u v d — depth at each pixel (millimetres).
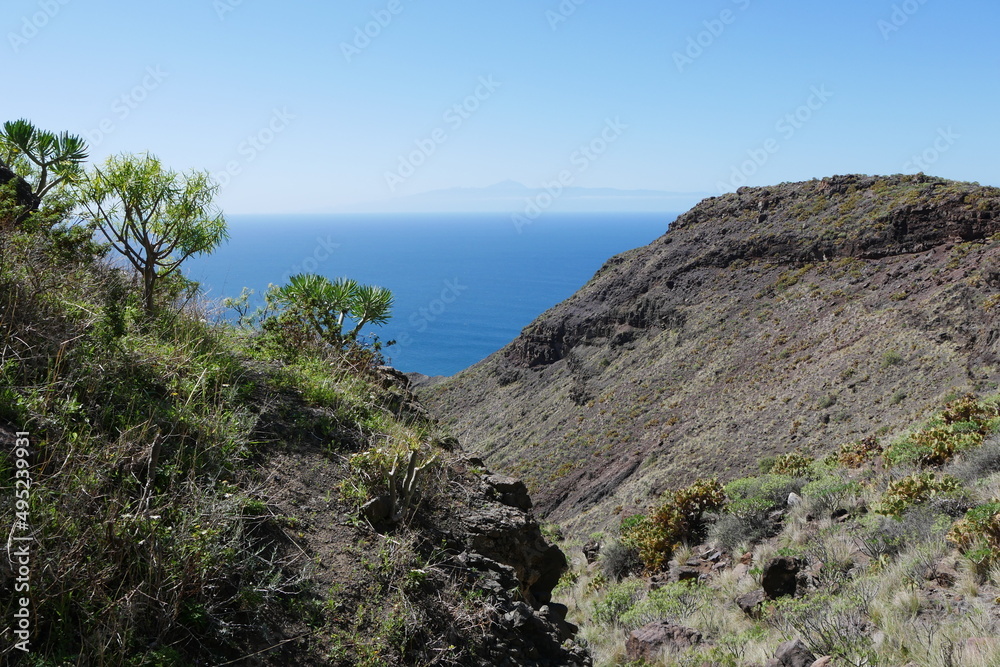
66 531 2592
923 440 12305
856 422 31531
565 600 12258
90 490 2867
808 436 33312
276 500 3654
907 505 9141
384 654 3057
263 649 2783
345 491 3957
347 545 3586
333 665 2889
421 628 3273
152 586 2611
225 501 3301
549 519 44406
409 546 3764
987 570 6492
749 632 7309
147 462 3236
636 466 43344
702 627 8172
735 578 9875
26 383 3301
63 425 3139
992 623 5508
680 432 43625
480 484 4953
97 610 2482
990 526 6887
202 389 4094
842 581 7895
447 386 82562
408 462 4203
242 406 4285
